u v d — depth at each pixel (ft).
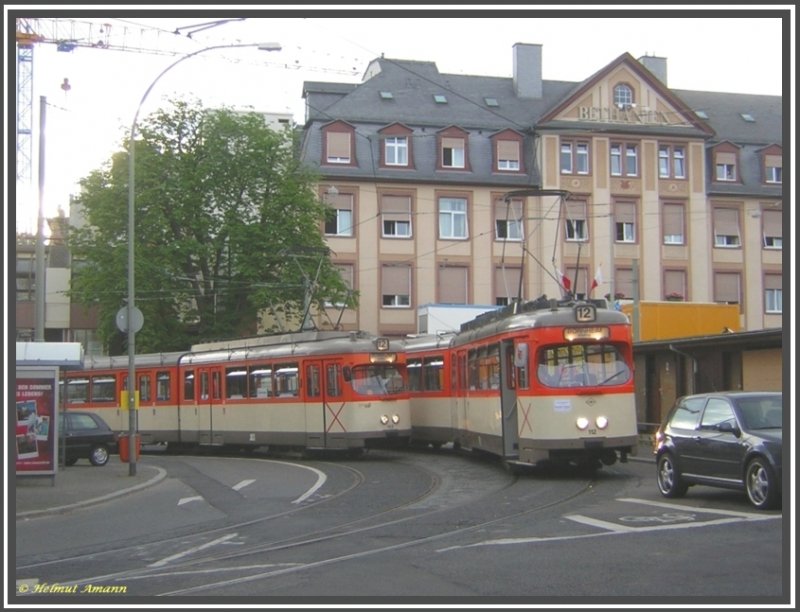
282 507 61.00
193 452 125.80
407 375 98.78
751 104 209.36
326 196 174.60
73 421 99.35
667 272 185.47
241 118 158.71
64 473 85.81
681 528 42.98
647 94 187.52
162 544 47.32
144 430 125.80
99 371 134.72
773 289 191.62
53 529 53.62
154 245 151.74
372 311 174.91
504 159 183.01
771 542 38.40
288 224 154.81
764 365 89.56
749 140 197.36
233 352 112.37
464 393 90.02
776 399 51.65
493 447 78.89
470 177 179.93
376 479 77.10
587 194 182.80
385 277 175.94
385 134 179.42
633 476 71.05
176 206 152.15
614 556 36.70
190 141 157.99
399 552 40.42
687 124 188.34
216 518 56.85
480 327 85.46
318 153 176.45
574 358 69.51
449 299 177.99
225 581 35.53
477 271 179.11
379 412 95.66
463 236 179.73
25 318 193.06
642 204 185.06
